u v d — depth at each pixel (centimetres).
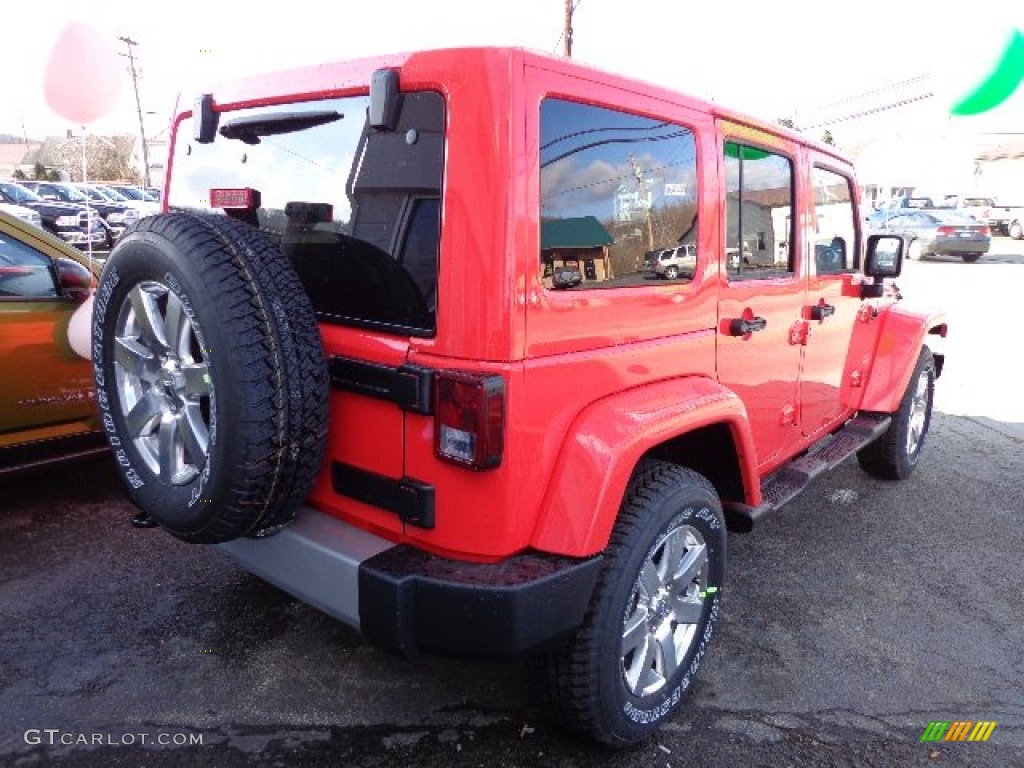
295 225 252
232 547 261
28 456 415
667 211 264
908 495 514
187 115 301
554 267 220
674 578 269
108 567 378
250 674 299
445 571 217
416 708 283
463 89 204
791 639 338
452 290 209
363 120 230
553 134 217
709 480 309
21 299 408
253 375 205
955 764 266
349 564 223
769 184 334
